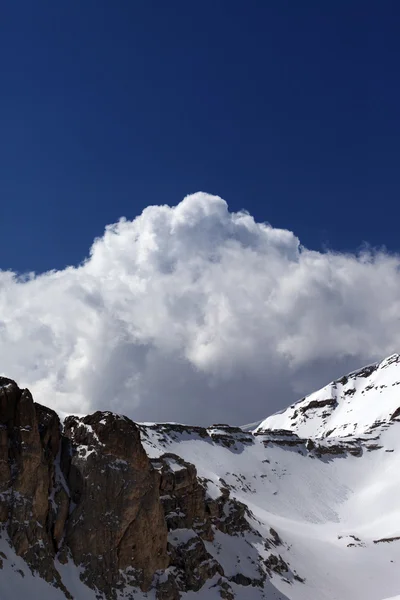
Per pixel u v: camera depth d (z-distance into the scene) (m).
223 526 130.88
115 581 95.50
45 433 103.69
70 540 96.12
